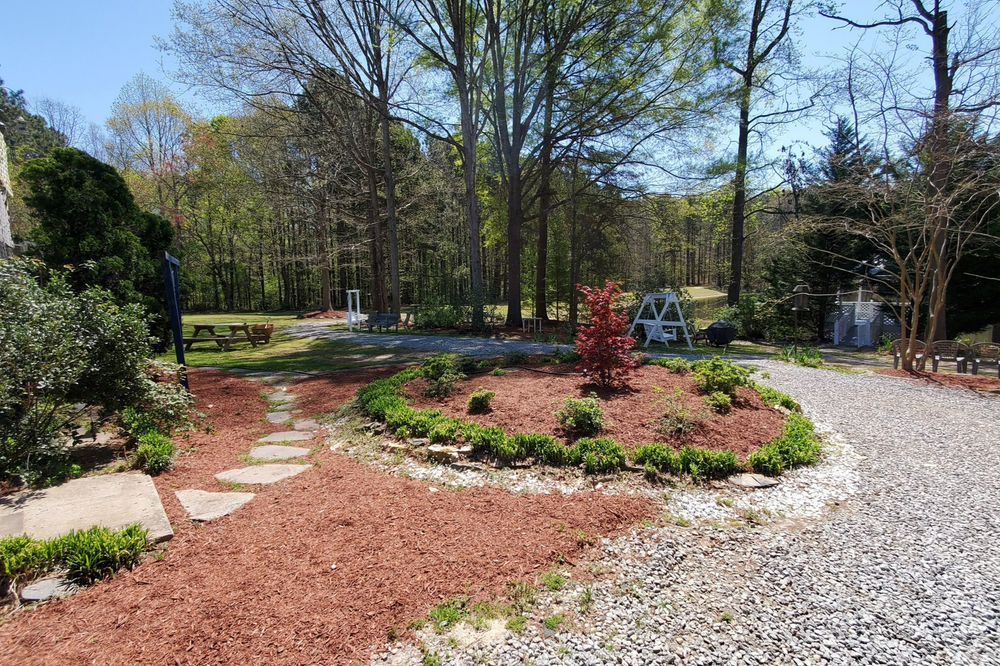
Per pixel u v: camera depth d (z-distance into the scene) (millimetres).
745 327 17000
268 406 6715
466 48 17188
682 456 3975
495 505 3438
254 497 3639
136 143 29562
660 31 13656
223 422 5918
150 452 4195
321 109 16797
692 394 5652
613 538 3021
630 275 22750
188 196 32250
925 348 8758
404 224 25172
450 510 3367
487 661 2021
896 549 2945
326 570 2635
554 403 5254
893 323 16250
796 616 2334
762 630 2232
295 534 3047
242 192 27047
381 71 17922
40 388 3756
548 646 2113
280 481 3986
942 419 5684
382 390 6074
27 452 3830
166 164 29688
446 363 6699
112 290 9266
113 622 2213
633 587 2541
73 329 4160
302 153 22672
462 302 17312
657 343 13461
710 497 3611
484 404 5215
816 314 17188
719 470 3951
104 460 4363
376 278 26297
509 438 4375
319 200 21719
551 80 14789
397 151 24844
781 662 2047
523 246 24438
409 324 19562
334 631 2162
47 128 33125
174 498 3604
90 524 3023
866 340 14750
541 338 13586
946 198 8344
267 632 2148
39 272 5391
